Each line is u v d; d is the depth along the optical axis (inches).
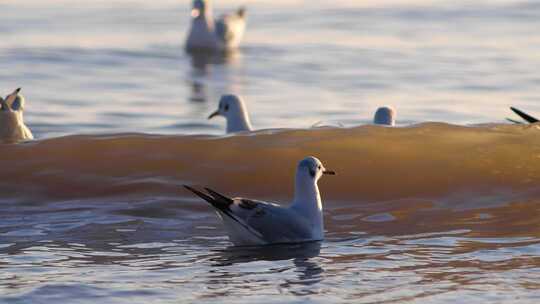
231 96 846.5
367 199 645.9
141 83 1257.4
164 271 503.2
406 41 1582.2
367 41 1587.1
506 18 1841.8
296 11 1936.5
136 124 1008.2
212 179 669.3
